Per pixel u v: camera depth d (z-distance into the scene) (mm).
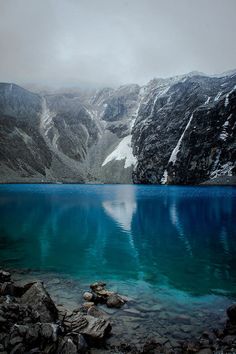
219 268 24203
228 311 15078
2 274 20062
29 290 15594
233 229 39469
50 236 35312
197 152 165250
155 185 169875
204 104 183500
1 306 13172
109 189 126812
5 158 187625
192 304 17266
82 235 35875
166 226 41500
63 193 99750
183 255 27953
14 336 11312
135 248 30391
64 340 11727
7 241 32875
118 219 47000
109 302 16766
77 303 16844
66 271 23172
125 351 12336
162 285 20453
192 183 162625
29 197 82562
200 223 43719
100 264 25125
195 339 13297
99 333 13008
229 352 11945
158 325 14578
